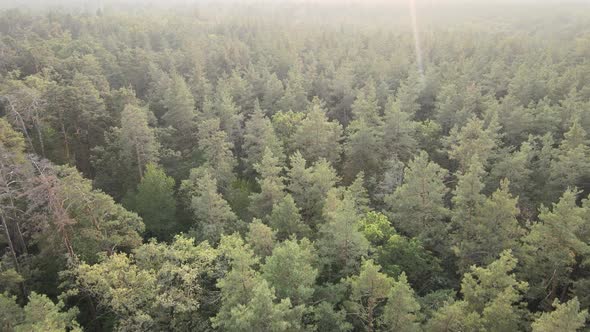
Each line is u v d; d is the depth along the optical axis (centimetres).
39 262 4006
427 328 2877
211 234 4122
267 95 7938
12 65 8275
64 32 11681
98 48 9706
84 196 3559
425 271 3831
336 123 6028
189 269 3075
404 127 5862
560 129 6431
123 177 5631
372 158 5694
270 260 2988
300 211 4675
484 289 3020
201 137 5872
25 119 5462
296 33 13700
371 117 6538
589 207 3656
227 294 2783
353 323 3180
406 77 9288
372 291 2895
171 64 9231
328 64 9950
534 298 3469
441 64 9406
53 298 3944
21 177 3978
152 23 14325
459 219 3966
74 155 6097
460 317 2773
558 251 3378
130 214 3953
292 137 6119
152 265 3309
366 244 3422
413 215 4172
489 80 8356
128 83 8931
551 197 4900
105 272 3134
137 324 2912
